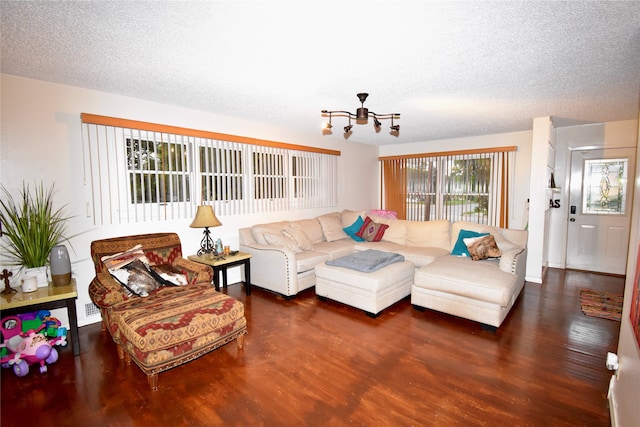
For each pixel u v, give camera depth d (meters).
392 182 6.65
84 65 2.40
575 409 1.83
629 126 4.40
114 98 3.12
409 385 2.06
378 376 2.16
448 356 2.40
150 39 1.99
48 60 2.30
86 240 2.99
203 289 2.76
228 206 4.11
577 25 1.80
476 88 2.95
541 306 3.38
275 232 4.09
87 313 3.02
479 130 5.04
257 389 2.04
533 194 4.20
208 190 3.88
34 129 2.69
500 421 1.74
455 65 2.40
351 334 2.77
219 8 1.64
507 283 2.86
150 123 3.31
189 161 3.71
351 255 3.69
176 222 3.62
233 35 1.94
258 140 4.36
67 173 2.87
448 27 1.84
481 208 5.57
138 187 3.30
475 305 2.88
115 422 1.76
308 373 2.20
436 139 5.94
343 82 2.79
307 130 5.02
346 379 2.13
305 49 2.13
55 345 2.55
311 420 1.76
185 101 3.39
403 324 2.97
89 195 2.99
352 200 6.23
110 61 2.33
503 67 2.44
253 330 2.86
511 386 2.04
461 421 1.74
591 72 2.54
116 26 1.82
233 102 3.43
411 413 1.81
